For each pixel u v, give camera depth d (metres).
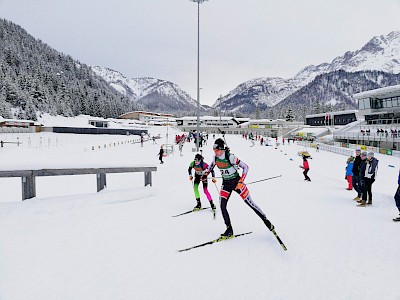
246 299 2.91
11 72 108.62
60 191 10.93
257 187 10.16
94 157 24.33
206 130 109.62
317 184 11.59
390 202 8.00
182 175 13.27
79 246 4.03
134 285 3.12
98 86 166.75
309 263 3.82
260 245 4.42
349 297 3.00
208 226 5.30
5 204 5.30
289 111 123.62
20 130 70.06
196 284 3.19
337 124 93.75
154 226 5.09
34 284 3.04
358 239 4.77
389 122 53.31
